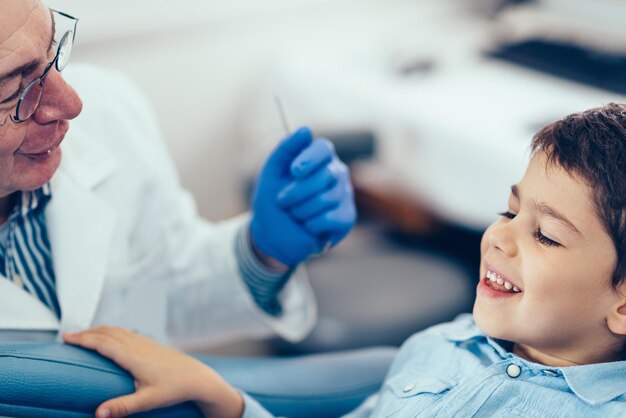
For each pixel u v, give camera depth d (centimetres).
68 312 91
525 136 146
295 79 182
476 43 187
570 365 80
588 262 74
